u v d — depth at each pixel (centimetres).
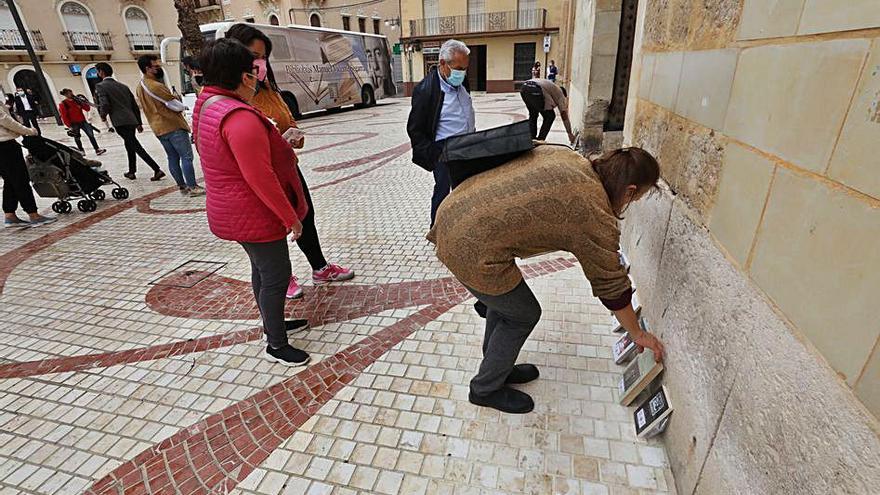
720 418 134
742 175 126
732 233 131
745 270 122
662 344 193
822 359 90
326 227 466
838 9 85
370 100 2016
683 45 184
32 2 2267
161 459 198
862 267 78
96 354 274
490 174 165
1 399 239
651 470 180
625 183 152
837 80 85
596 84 572
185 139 605
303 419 215
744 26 126
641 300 241
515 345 195
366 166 747
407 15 2705
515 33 2489
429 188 597
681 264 176
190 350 273
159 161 900
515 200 152
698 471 150
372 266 370
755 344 115
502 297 177
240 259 403
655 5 236
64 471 194
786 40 104
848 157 82
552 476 180
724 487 129
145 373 254
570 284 322
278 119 293
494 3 2503
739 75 129
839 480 84
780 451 103
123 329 300
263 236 219
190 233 478
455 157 169
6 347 285
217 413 222
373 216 495
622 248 314
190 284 358
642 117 262
